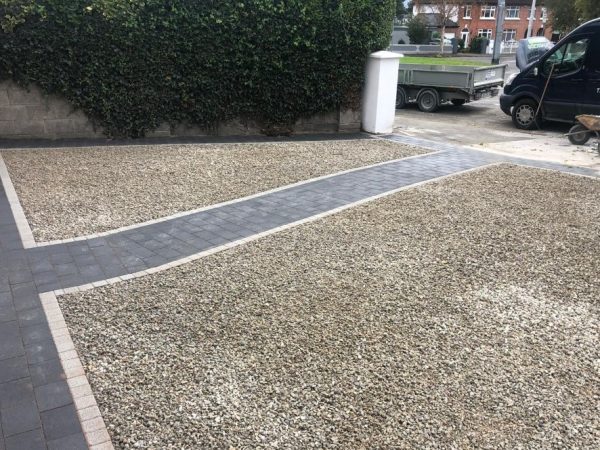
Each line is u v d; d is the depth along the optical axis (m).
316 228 5.77
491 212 6.39
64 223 5.82
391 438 2.73
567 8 27.19
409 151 9.95
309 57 11.02
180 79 10.41
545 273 4.74
